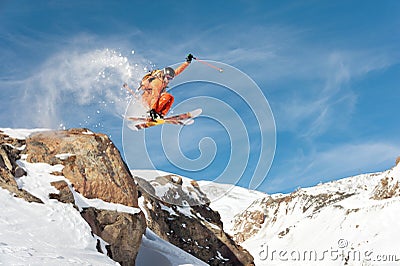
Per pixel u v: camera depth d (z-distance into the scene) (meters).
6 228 13.01
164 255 19.52
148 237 21.17
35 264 11.33
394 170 85.38
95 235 15.03
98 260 13.33
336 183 122.06
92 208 16.11
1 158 15.70
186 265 19.39
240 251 27.58
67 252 13.06
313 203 112.31
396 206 72.25
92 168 17.00
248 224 117.62
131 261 16.31
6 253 11.44
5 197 14.30
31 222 13.77
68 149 17.31
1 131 17.36
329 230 77.81
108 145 18.08
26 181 15.46
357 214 76.81
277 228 111.38
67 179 16.45
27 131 17.84
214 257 26.16
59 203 15.16
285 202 119.56
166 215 25.66
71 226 14.45
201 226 26.80
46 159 16.81
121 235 16.16
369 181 118.88
